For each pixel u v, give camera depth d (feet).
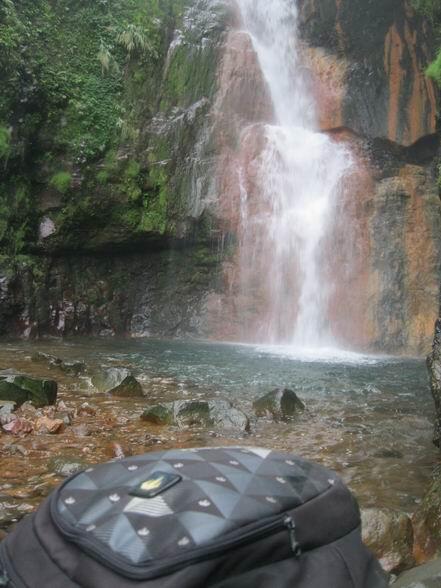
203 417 20.93
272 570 3.98
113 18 51.96
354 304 49.37
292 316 49.90
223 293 50.37
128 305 49.88
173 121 51.19
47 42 48.78
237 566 3.87
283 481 4.50
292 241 50.98
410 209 50.83
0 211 44.24
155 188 49.44
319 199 52.54
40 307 45.44
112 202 47.67
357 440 19.54
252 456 4.85
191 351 40.32
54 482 14.15
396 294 48.98
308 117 55.72
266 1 60.08
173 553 3.72
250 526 3.96
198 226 50.26
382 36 53.72
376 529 11.14
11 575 4.07
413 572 8.84
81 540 3.92
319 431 20.58
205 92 53.21
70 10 50.85
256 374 31.37
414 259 49.57
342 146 53.78
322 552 4.23
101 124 48.52
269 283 50.37
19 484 13.98
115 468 4.62
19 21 46.11
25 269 44.75
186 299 50.55
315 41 57.67
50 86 46.88
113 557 3.74
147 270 50.52
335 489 4.64
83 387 26.21
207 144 51.85
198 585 3.67
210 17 55.88
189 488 4.20
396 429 20.97
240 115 53.88
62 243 46.78
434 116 51.16
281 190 52.65
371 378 31.48
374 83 53.78
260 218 51.24
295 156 53.93
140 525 3.90
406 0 51.70
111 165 47.93
